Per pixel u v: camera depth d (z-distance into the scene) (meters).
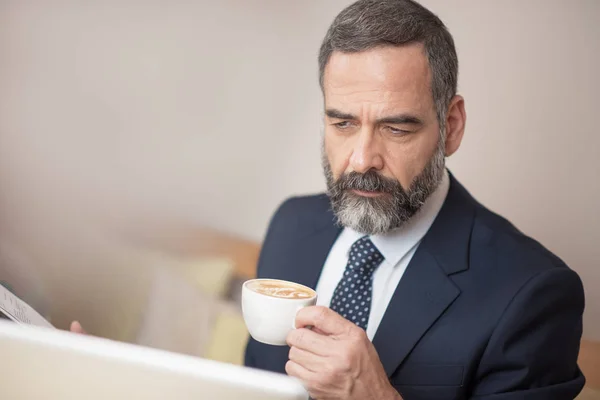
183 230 2.88
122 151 2.94
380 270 1.38
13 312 0.98
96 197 2.97
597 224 2.19
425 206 1.36
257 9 2.69
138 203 2.93
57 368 0.68
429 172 1.25
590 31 2.15
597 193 2.19
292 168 2.73
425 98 1.19
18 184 3.02
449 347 1.26
